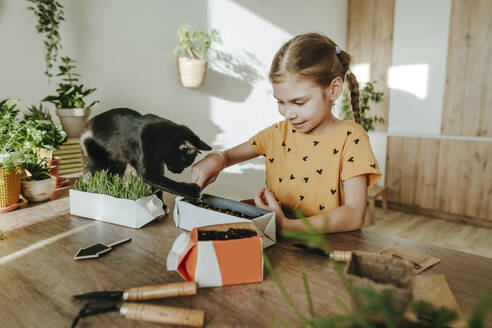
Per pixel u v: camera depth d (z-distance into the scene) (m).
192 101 2.61
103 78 2.09
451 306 0.53
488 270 0.67
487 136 3.12
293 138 1.22
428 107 3.46
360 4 3.87
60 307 0.55
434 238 3.01
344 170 1.04
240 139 3.04
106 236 0.85
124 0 2.12
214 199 0.92
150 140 0.94
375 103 3.85
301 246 0.77
